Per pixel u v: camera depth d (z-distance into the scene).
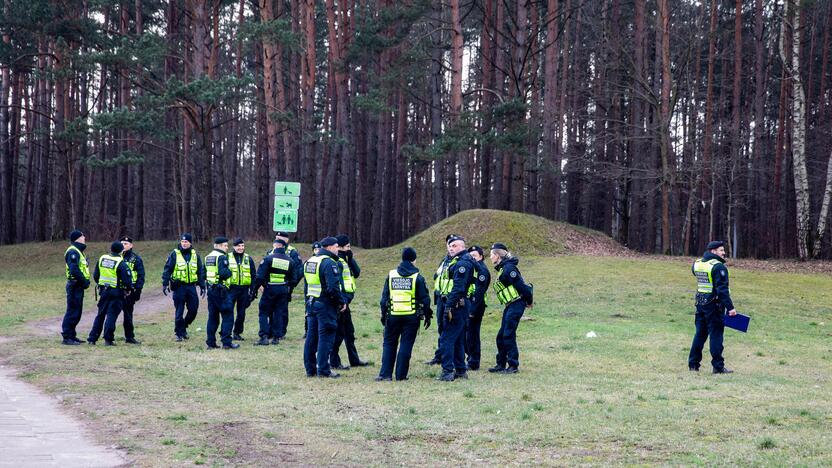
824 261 30.03
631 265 27.02
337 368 11.75
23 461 5.91
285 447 6.61
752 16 45.81
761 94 39.84
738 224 41.91
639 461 6.16
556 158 36.62
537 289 22.81
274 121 37.59
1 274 34.94
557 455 6.39
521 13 34.81
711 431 7.23
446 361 10.58
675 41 42.12
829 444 6.64
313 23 38.16
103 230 48.38
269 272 14.55
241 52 47.75
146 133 38.09
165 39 39.78
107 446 6.47
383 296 10.65
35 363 11.26
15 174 50.16
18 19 36.72
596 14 42.38
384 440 6.93
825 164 43.69
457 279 10.54
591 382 10.46
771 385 10.38
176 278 14.87
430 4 36.66
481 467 6.02
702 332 11.88
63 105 41.09
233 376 10.52
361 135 44.97
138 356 12.29
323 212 49.62
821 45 45.94
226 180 60.53
